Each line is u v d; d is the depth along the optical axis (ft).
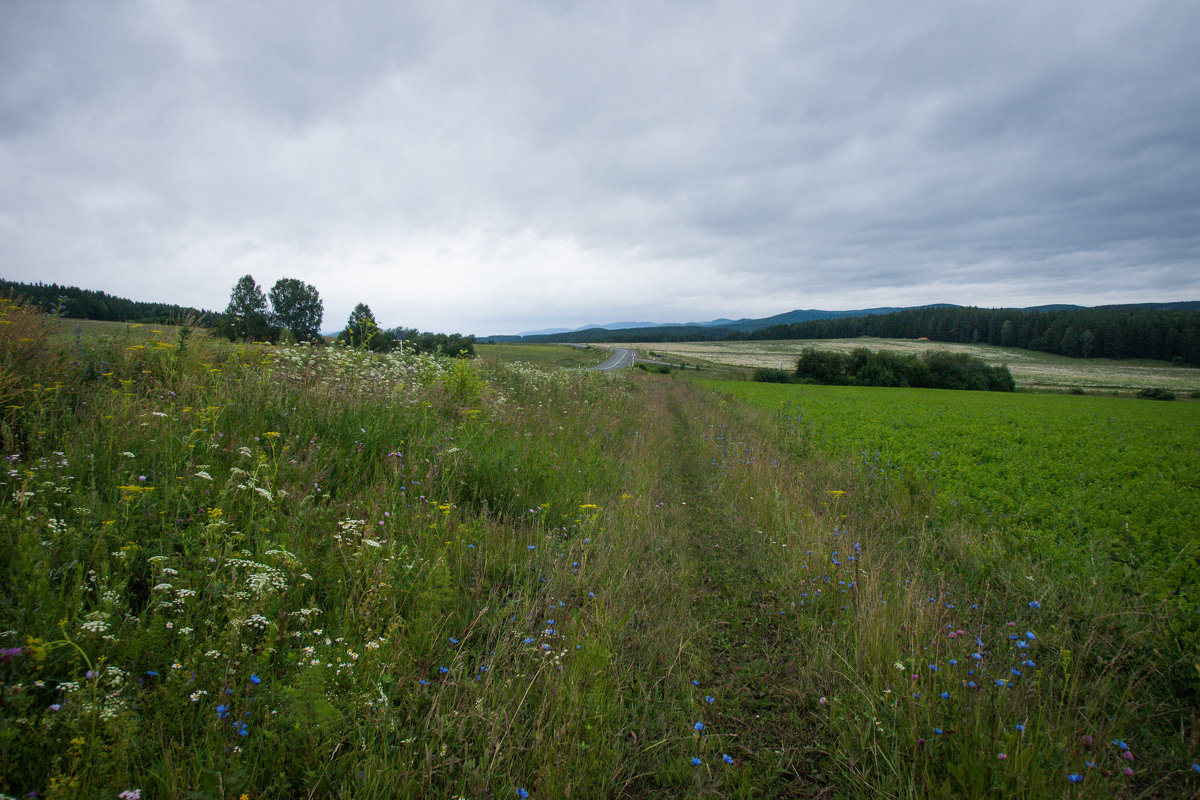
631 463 29.17
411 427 21.07
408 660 9.57
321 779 7.15
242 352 23.97
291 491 14.06
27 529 9.33
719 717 10.08
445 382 29.60
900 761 8.64
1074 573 16.43
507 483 19.83
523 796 7.39
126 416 15.30
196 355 22.02
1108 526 23.48
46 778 6.43
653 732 9.49
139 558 10.34
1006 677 10.61
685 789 8.33
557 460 24.72
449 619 11.07
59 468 12.02
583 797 7.75
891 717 9.54
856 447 44.47
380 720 8.18
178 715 7.41
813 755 9.27
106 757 6.58
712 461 33.24
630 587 14.20
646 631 12.59
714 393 108.88
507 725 8.63
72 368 18.12
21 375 15.47
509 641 11.02
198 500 12.41
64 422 14.58
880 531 20.48
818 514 21.48
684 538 19.40
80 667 7.04
